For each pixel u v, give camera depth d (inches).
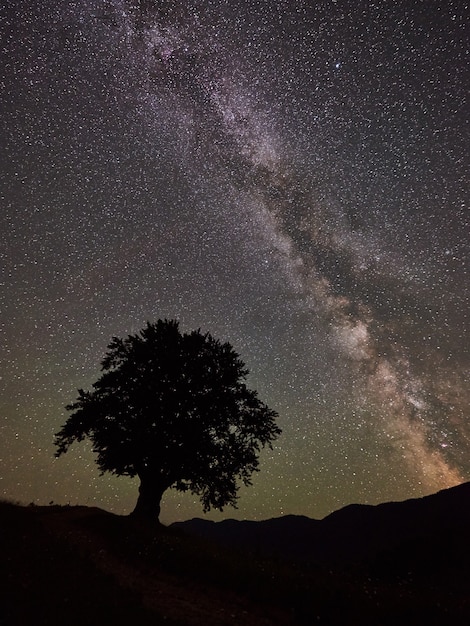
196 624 315.9
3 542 415.2
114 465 1044.5
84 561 434.3
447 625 356.8
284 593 415.5
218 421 1098.7
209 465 1066.7
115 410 1071.0
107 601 301.1
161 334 1154.0
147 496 1031.0
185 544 637.3
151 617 293.4
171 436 1050.1
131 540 618.8
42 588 297.0
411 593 435.2
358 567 615.2
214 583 454.6
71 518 755.4
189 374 1111.6
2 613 243.9
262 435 1129.4
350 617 367.9
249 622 350.3
